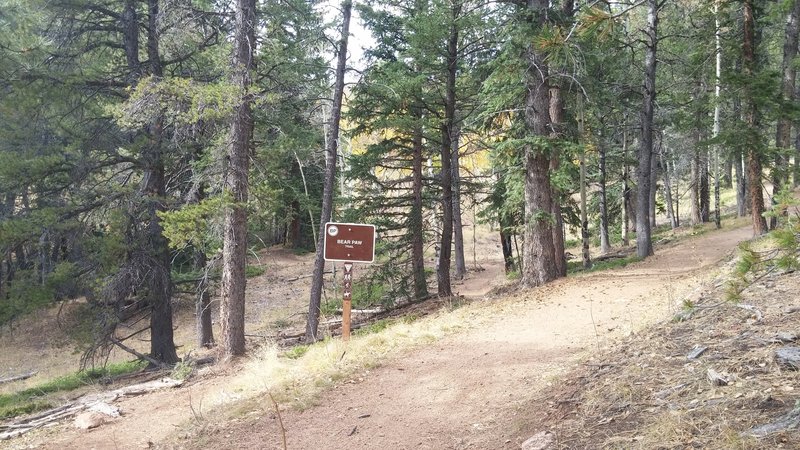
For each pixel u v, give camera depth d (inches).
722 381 174.9
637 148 1096.8
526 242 621.3
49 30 585.9
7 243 514.9
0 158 525.3
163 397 396.5
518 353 331.6
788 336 193.8
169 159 590.2
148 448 269.4
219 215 486.3
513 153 602.5
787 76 642.8
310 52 627.8
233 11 524.4
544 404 225.6
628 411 184.9
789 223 118.0
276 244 1569.9
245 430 262.1
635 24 868.0
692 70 766.5
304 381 326.0
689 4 784.3
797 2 630.5
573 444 175.0
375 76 679.7
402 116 669.9
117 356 807.7
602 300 473.1
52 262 570.3
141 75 584.1
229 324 493.7
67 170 563.2
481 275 1214.9
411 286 810.2
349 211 775.1
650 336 262.1
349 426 251.8
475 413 244.5
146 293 596.7
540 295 537.0
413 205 765.3
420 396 278.4
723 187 1923.0
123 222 556.7
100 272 552.4
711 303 281.7
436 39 653.9
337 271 1232.8
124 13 606.2
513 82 573.6
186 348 792.3
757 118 622.5
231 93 445.7
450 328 426.3
